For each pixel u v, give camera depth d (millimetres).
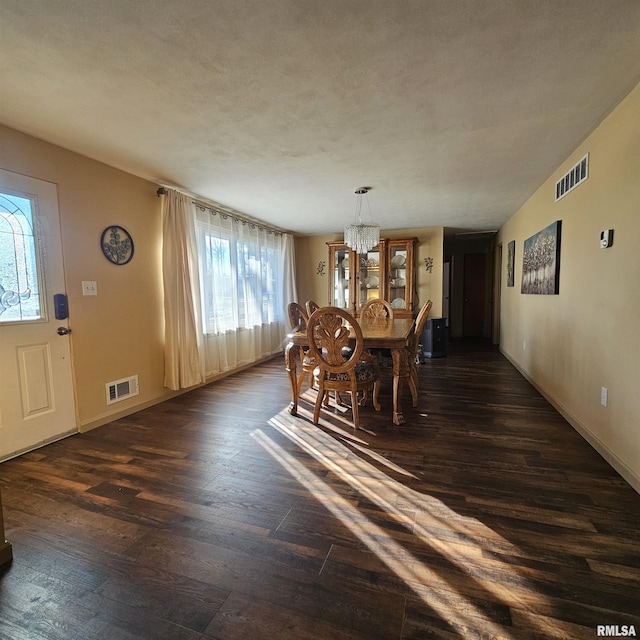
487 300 7766
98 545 1538
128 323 3180
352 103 2047
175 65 1677
